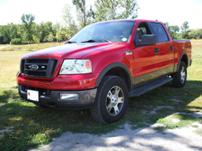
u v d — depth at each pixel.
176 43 6.78
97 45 4.77
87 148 3.67
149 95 6.46
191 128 4.31
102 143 3.82
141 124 4.52
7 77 10.08
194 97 6.27
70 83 4.04
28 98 4.57
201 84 7.83
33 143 3.84
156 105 5.62
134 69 5.04
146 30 5.79
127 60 4.82
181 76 7.25
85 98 4.09
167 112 5.14
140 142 3.83
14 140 3.94
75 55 4.18
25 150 3.64
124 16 24.78
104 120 4.46
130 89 5.07
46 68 4.22
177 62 6.87
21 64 4.74
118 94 4.69
